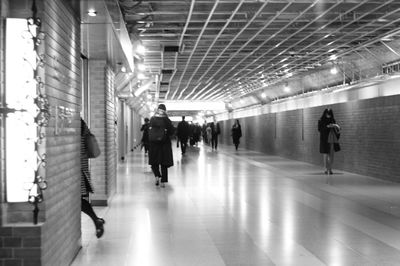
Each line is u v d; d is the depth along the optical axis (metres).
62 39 4.82
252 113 34.34
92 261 5.36
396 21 10.95
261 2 8.94
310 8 9.56
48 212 4.16
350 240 6.29
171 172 15.34
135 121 34.12
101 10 5.49
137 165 18.17
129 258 5.48
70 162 5.19
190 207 8.79
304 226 7.14
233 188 11.38
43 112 4.04
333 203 9.16
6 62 3.98
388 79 13.66
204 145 38.56
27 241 3.95
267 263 5.27
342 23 11.13
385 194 10.24
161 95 33.81
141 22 10.21
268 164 18.59
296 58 16.17
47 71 4.19
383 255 5.57
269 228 7.01
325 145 14.35
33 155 4.00
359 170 14.13
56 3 4.56
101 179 8.90
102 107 9.00
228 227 7.09
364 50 14.88
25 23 4.00
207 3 9.04
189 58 15.69
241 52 14.81
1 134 3.96
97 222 6.45
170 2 8.87
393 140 12.07
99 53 8.48
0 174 3.95
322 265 5.20
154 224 7.31
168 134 11.73
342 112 15.30
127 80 15.31
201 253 5.69
